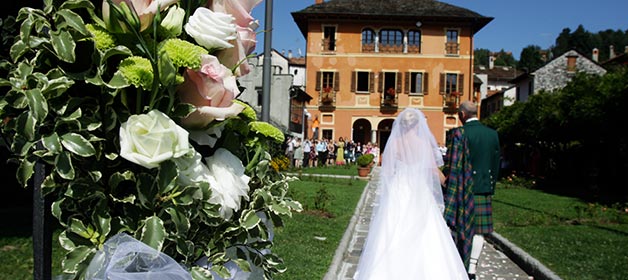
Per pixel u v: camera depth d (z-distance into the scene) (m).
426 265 5.00
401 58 42.38
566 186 24.28
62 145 1.37
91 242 1.40
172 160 1.40
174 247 1.54
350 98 42.44
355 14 41.47
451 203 5.78
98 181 1.45
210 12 1.57
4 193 10.09
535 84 45.94
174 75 1.41
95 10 1.53
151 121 1.40
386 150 5.45
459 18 41.59
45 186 1.38
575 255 7.69
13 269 5.61
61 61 1.43
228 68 1.65
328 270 6.22
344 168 33.78
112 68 1.48
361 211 13.43
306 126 42.47
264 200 1.76
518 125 29.94
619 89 17.72
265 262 1.81
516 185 24.33
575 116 20.91
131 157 1.36
